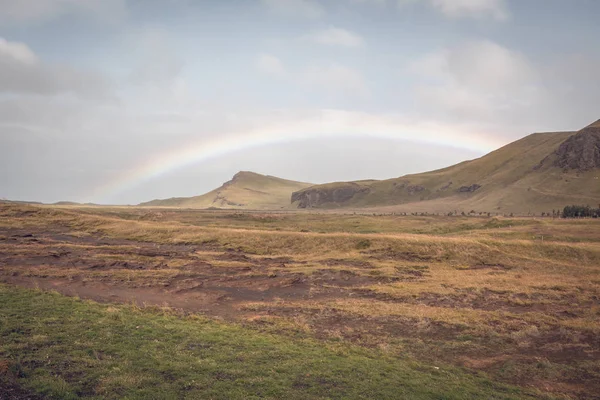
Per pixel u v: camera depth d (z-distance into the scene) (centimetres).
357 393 1520
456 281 3812
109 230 6700
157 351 1778
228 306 2934
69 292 2891
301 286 3616
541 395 1708
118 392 1355
